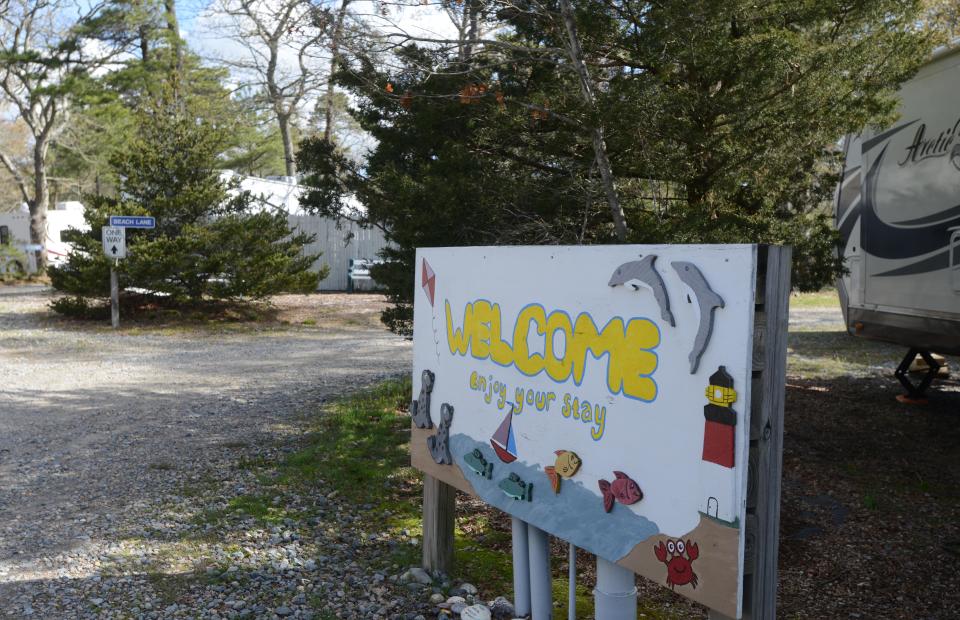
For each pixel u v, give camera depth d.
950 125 6.91
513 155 6.98
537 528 3.73
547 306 3.38
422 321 4.36
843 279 8.66
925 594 4.23
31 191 47.28
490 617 3.91
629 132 5.76
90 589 4.22
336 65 6.95
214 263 16.72
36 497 5.86
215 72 24.84
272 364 12.32
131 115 30.28
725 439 2.54
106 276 16.44
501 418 3.70
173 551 4.77
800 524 5.21
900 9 5.69
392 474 6.36
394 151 7.54
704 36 5.53
